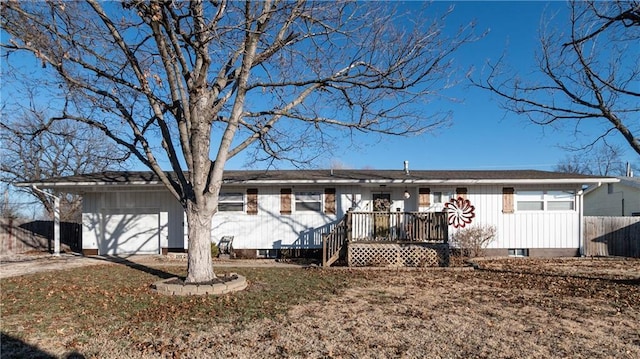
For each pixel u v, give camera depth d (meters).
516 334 5.98
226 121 9.63
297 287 9.57
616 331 6.14
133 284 9.81
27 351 5.26
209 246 9.39
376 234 15.71
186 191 9.39
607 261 15.12
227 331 6.07
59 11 8.46
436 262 13.83
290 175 17.12
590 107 10.52
